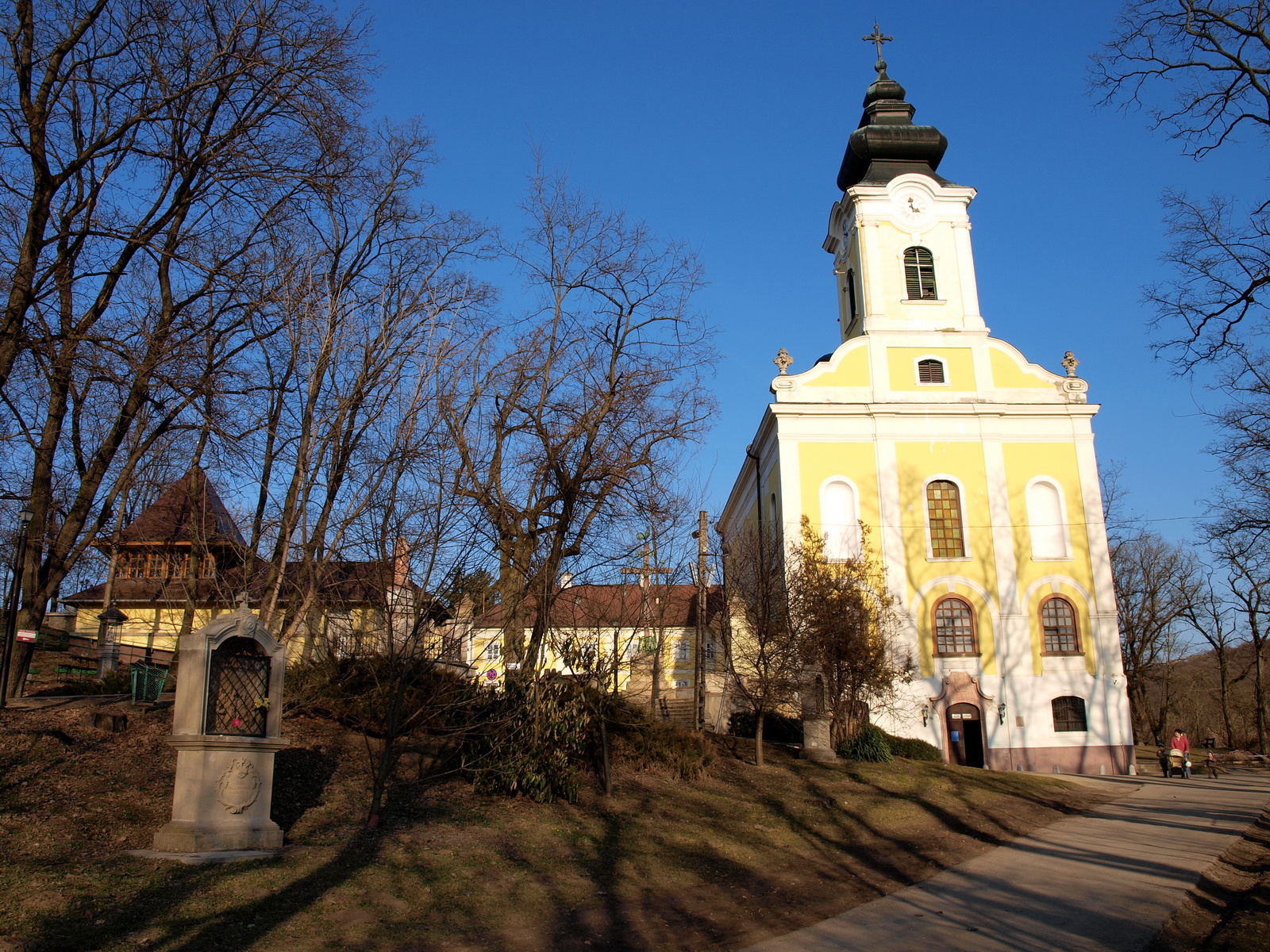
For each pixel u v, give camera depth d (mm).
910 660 32250
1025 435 37969
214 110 20047
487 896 11688
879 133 41500
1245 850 17625
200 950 8812
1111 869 15422
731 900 12859
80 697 18938
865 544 36375
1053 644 36375
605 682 19562
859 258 40469
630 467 20422
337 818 14047
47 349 17500
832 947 10672
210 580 23125
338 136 21031
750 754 26078
